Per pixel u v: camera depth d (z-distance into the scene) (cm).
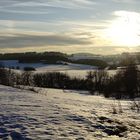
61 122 1289
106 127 1287
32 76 7188
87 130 1197
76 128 1209
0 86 3419
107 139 1076
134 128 1325
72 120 1352
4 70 5678
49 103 1898
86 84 7112
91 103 2327
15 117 1311
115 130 1248
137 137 1144
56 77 7512
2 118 1279
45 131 1119
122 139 1097
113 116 1594
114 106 2214
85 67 14088
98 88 6444
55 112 1506
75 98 2862
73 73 10038
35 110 1530
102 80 6975
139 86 5947
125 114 1750
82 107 1875
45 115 1406
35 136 1045
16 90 2967
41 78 7219
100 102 2614
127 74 6178
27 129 1130
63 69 13012
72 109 1678
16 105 1667
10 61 15025
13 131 1087
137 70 6322
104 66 11875
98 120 1414
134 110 2033
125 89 5809
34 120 1283
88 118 1425
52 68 13138
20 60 14812
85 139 1053
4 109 1494
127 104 2612
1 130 1095
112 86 5853
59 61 15425
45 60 15288
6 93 2464
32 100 2016
